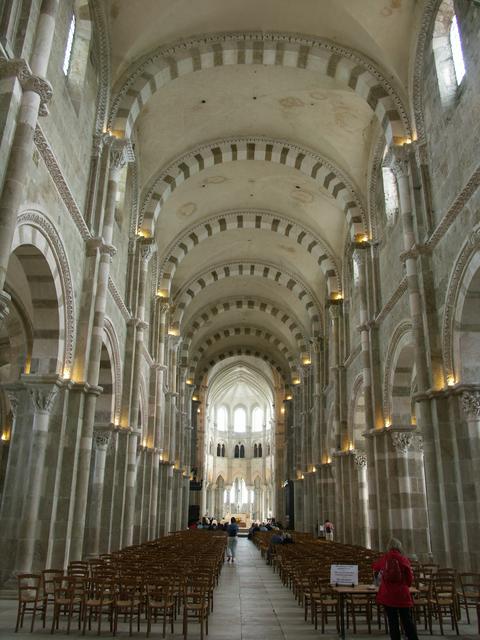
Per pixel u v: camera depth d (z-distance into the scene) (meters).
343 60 19.12
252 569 21.58
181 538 24.73
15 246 10.86
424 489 19.47
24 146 9.55
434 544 14.00
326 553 16.34
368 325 22.06
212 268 36.78
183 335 41.84
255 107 23.25
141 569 10.40
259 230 33.44
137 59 18.61
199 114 23.22
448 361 14.41
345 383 28.39
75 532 13.48
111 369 19.12
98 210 16.06
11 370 17.47
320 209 29.22
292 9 18.47
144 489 25.34
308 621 10.55
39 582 9.38
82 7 15.76
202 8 18.14
